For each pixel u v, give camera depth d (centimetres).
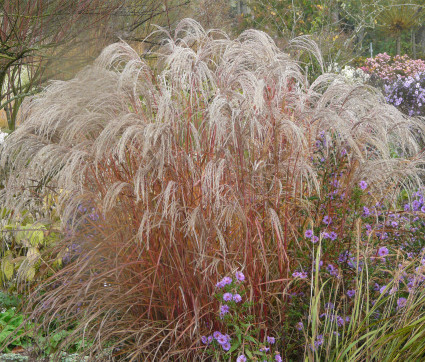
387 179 438
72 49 755
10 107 799
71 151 384
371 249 397
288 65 425
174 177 372
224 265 369
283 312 374
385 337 319
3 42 694
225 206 362
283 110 420
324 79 438
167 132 363
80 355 380
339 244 395
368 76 1350
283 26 1410
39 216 541
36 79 805
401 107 1067
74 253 421
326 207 407
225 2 1087
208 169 353
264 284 378
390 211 443
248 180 372
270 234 387
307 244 388
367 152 450
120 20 819
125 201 390
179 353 365
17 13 701
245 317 356
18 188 437
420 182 440
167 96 379
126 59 418
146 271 381
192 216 342
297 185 399
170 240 363
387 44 2528
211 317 374
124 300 380
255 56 408
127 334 387
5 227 524
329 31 1331
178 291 375
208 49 405
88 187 407
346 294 383
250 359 342
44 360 409
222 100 360
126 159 397
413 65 1961
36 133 420
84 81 394
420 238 409
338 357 325
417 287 366
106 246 388
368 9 1540
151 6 839
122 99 396
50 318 406
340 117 411
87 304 404
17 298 505
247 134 373
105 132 356
